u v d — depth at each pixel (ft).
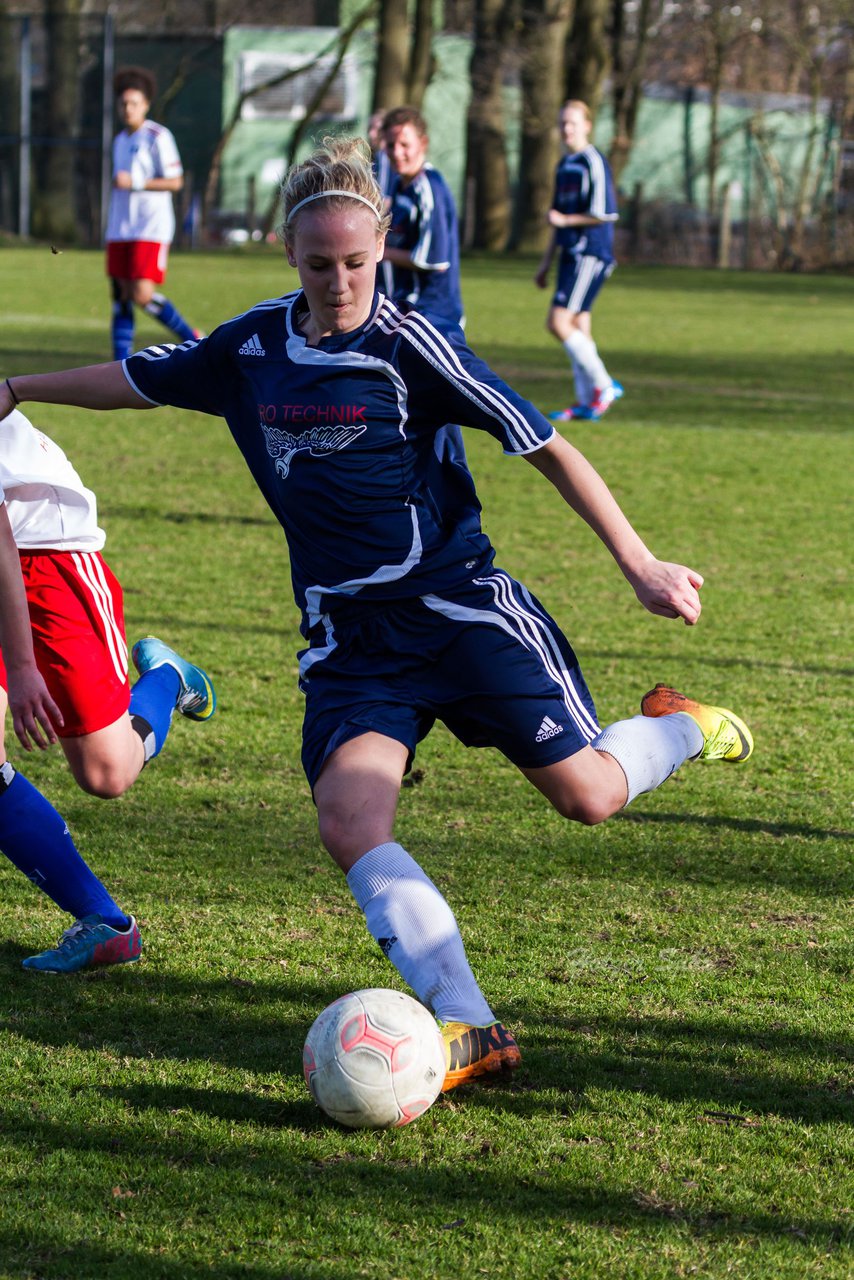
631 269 263.90
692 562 58.34
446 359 21.77
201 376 23.40
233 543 59.77
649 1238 18.24
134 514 64.59
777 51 317.83
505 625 23.00
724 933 27.40
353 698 22.81
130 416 94.02
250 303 149.69
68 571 26.73
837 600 53.21
